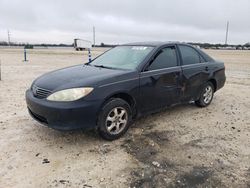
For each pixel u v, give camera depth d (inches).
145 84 167.9
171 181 117.4
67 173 121.8
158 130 176.1
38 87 153.9
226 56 1315.2
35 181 115.0
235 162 135.4
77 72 168.1
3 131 166.9
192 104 244.2
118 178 118.8
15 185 111.8
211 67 227.9
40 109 143.4
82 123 141.1
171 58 193.5
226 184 116.0
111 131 156.1
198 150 147.9
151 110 179.8
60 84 147.9
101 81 148.3
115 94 154.3
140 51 186.4
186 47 211.6
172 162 133.9
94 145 150.5
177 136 166.9
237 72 556.4
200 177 121.0
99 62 198.1
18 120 188.1
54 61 823.7
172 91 189.5
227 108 235.6
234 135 171.6
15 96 264.2
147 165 130.3
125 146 150.6
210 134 171.9
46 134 163.5
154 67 177.3
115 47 216.1
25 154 138.0
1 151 140.2
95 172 123.3
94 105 142.4
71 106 136.9
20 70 512.7
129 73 161.8
